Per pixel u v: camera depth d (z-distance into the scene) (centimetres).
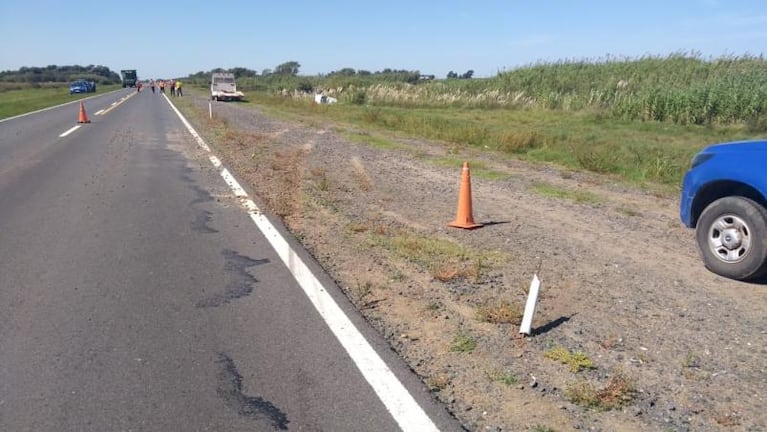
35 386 396
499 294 586
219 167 1352
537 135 1931
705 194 698
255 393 390
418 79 7212
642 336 495
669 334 501
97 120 2772
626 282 634
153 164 1392
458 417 368
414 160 1581
